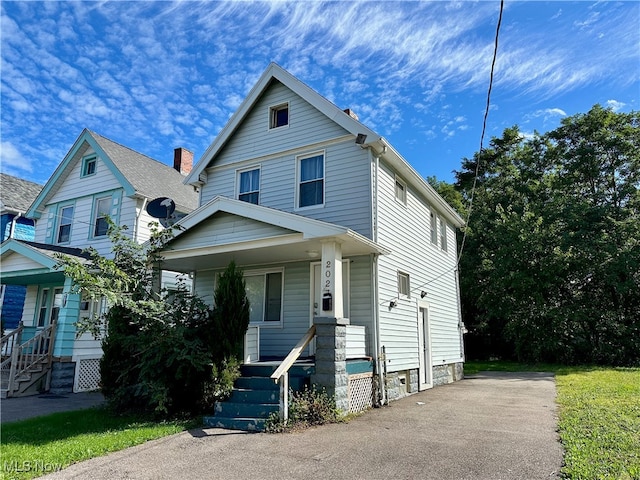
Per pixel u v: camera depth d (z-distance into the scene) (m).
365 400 8.77
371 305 9.60
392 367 10.11
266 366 7.86
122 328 8.24
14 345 11.78
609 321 20.67
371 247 9.02
